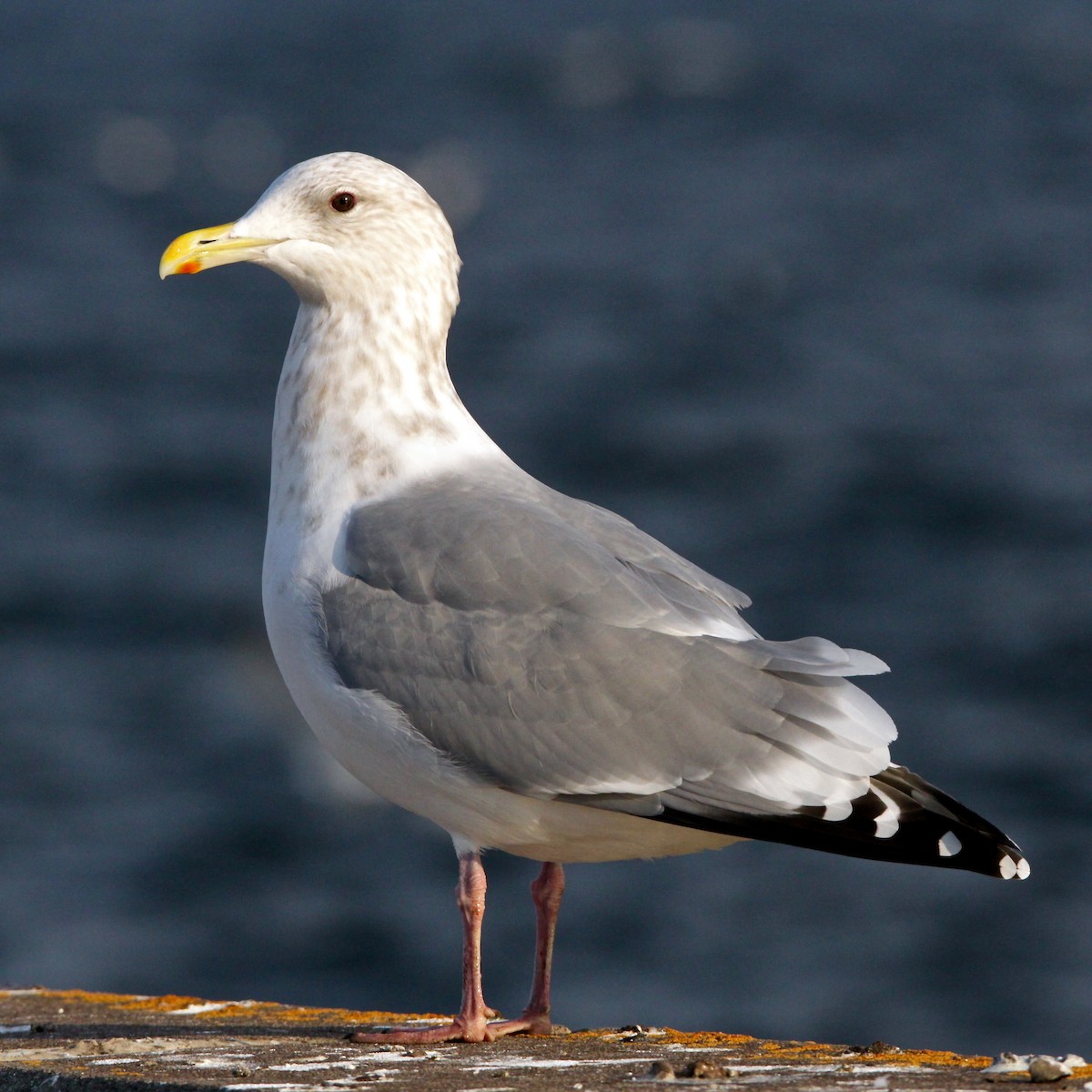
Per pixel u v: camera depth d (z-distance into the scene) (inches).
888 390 1408.7
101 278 2068.2
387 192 247.6
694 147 2994.6
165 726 804.0
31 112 3494.1
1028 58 3907.5
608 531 237.9
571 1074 187.2
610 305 1820.9
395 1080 182.7
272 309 1902.1
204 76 4121.6
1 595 986.1
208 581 1017.5
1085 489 1113.4
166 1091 180.1
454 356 1592.0
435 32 4822.8
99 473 1246.3
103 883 655.1
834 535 1064.8
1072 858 646.5
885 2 4854.8
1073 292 1792.6
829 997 546.0
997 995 549.6
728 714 217.5
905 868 627.5
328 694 229.6
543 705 219.1
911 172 2664.9
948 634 890.1
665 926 586.6
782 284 1898.4
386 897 639.8
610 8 5142.7
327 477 241.0
